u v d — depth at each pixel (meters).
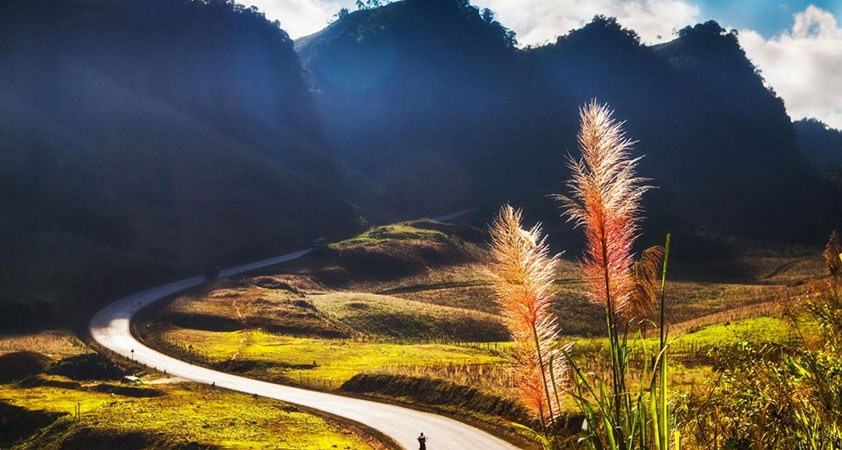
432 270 137.38
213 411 52.38
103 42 186.38
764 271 165.75
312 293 116.62
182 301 101.38
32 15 175.25
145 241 133.62
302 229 161.62
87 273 112.94
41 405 55.78
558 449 3.85
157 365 72.94
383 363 72.88
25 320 91.88
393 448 41.28
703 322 62.22
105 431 46.56
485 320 101.44
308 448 41.59
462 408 47.78
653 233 190.12
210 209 154.62
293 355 76.88
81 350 76.50
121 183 149.50
